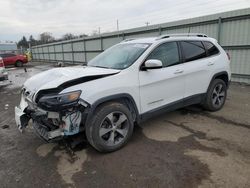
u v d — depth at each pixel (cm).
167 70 399
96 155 338
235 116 484
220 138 379
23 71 1822
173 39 425
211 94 493
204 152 334
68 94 296
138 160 320
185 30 1101
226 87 534
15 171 307
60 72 361
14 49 4316
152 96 384
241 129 414
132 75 355
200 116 489
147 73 372
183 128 427
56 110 294
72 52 2423
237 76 927
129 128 357
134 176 283
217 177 274
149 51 383
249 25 848
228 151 334
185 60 435
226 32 928
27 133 434
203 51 476
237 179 269
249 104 575
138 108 368
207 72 474
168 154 332
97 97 315
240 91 745
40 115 312
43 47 3409
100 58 450
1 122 511
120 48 444
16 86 1041
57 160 331
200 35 498
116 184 270
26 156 346
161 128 429
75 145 371
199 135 394
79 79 314
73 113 304
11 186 276
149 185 265
